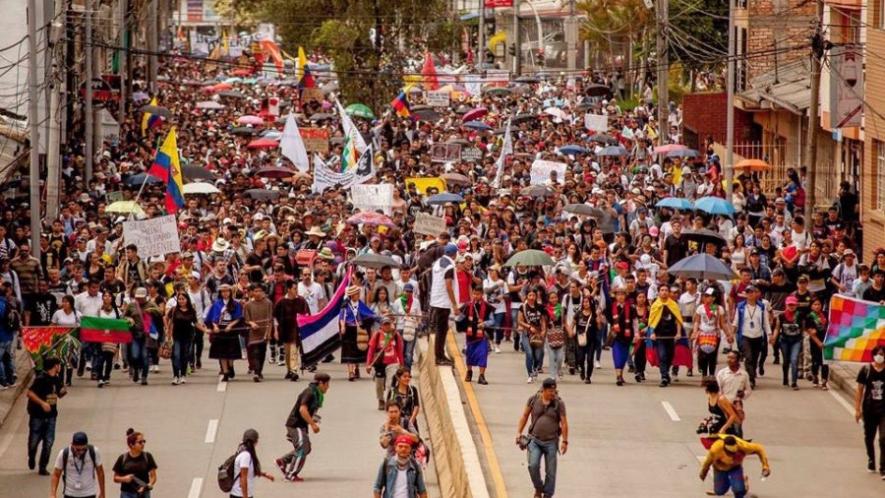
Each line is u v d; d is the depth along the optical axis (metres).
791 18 87.06
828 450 39.44
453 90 132.50
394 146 95.69
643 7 125.19
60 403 45.16
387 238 58.78
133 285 48.94
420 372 49.91
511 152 87.25
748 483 35.69
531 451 33.50
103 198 72.69
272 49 151.75
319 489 36.97
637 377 47.22
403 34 125.75
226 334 47.94
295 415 37.56
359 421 43.31
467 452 35.22
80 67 88.19
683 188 73.06
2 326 45.44
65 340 46.22
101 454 39.94
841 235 55.84
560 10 185.25
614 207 63.22
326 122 110.25
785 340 46.09
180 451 40.25
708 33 118.25
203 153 92.19
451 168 82.44
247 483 33.81
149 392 46.75
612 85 141.75
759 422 42.22
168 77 158.88
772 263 53.97
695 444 39.72
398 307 48.72
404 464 32.38
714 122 96.56
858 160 71.44
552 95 131.12
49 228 60.47
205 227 59.09
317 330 48.59
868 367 37.09
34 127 56.16
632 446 39.50
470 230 58.44
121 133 100.44
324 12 131.00
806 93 79.19
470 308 46.09
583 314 46.91
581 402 44.41
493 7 161.12
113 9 110.38
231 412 44.25
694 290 47.22
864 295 46.09
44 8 66.12
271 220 63.38
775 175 86.44
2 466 39.03
